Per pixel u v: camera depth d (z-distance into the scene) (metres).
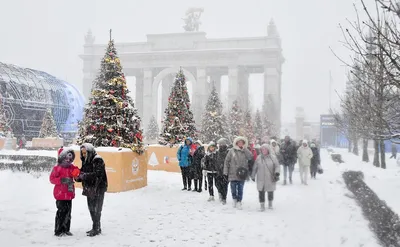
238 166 10.30
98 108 14.09
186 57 90.88
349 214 9.21
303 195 12.52
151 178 16.77
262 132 44.72
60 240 6.95
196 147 13.47
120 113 14.19
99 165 7.34
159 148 20.33
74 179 7.45
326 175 19.31
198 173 13.25
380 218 8.73
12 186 13.08
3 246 6.52
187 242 7.00
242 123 37.19
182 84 21.47
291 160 15.77
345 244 6.75
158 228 7.99
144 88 93.56
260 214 9.50
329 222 8.42
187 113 21.34
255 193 13.17
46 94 45.91
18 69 45.56
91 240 7.00
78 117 49.81
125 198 11.54
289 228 8.01
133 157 13.49
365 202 10.88
